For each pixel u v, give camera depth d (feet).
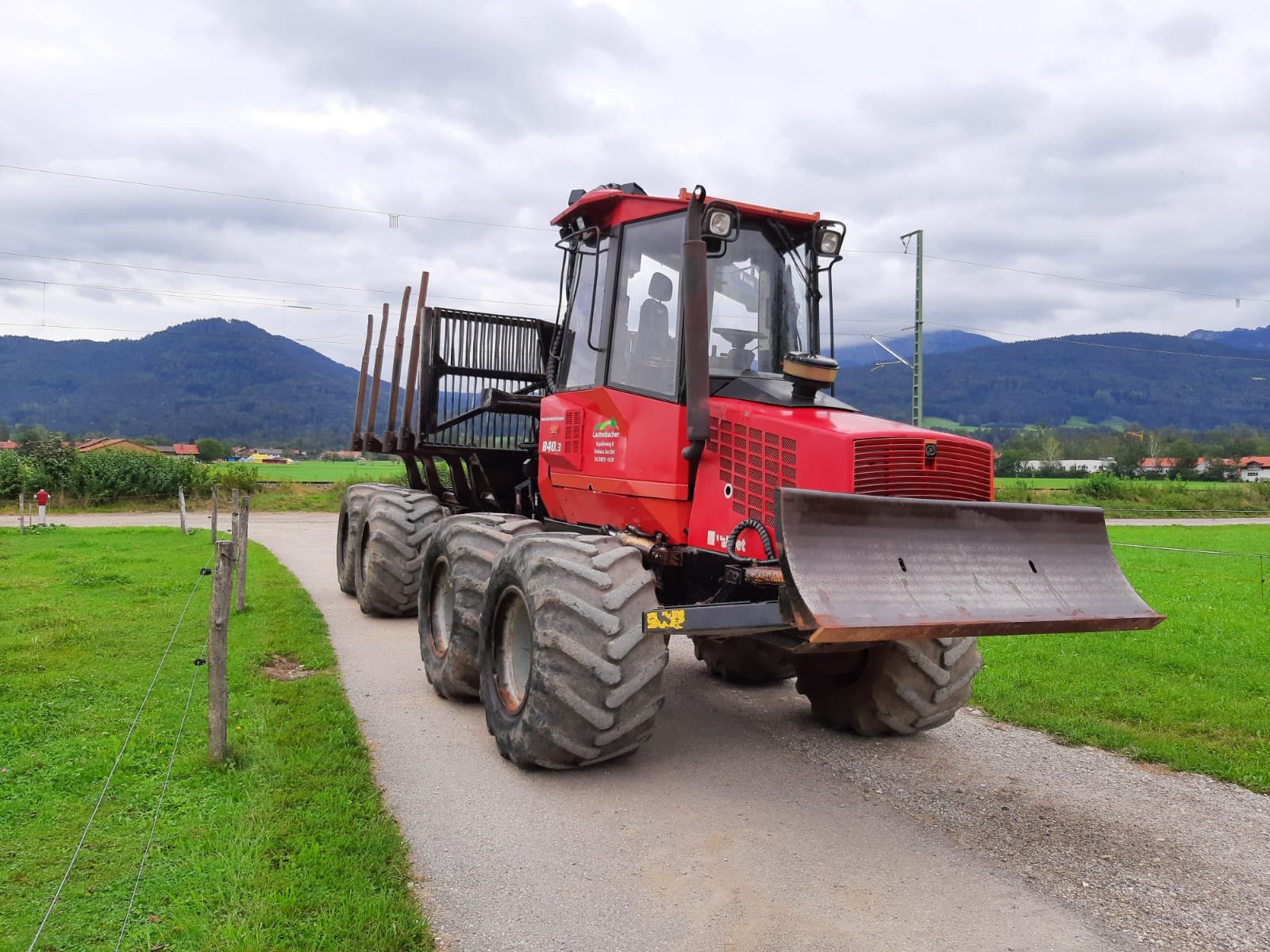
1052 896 12.35
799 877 12.75
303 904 11.31
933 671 18.02
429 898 11.94
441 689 21.25
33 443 94.43
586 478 20.21
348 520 35.91
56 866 12.25
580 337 21.06
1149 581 53.67
